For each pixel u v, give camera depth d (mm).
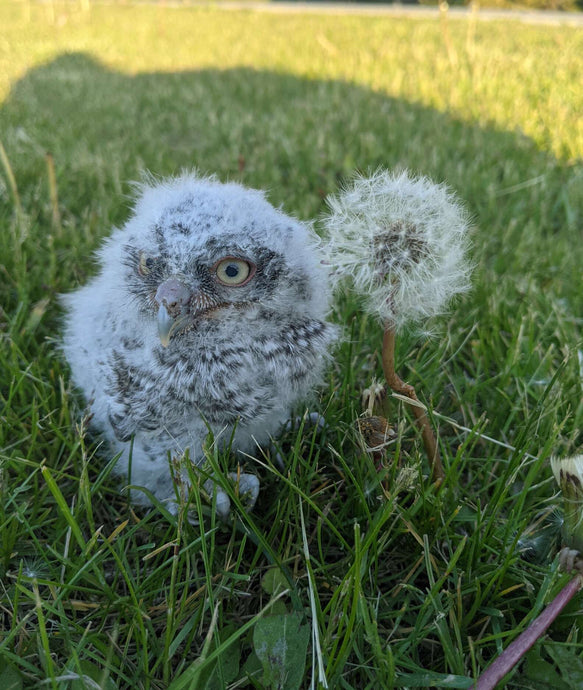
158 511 176
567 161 450
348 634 140
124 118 545
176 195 191
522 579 162
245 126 513
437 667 154
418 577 175
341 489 199
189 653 157
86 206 360
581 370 244
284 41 938
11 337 241
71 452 195
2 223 318
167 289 166
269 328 184
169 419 178
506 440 213
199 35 1019
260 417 184
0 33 1000
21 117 531
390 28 1044
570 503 145
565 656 144
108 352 188
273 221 187
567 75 661
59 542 178
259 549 168
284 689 139
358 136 480
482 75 649
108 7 1379
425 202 146
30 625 161
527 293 282
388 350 159
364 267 145
